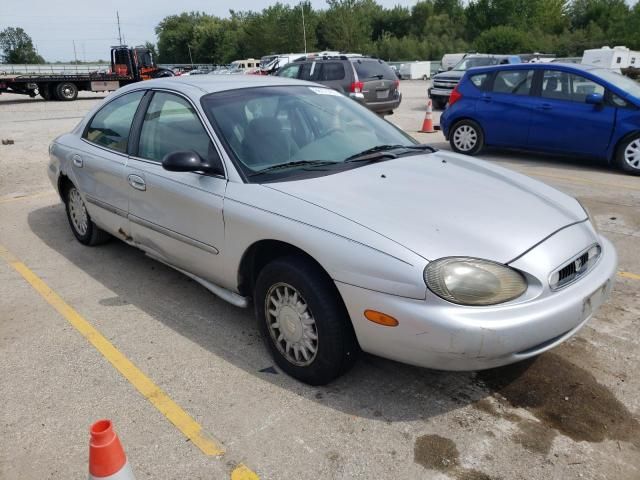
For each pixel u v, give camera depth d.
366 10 87.88
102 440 1.77
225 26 99.19
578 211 3.15
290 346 2.95
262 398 2.83
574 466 2.36
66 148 4.82
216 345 3.35
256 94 3.74
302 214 2.76
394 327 2.45
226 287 3.36
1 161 9.39
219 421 2.67
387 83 13.36
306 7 69.12
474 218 2.71
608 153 7.86
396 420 2.65
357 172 3.18
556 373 3.00
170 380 3.00
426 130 12.02
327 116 3.85
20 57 122.62
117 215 4.18
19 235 5.52
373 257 2.48
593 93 7.88
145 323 3.64
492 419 2.65
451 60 28.47
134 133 4.01
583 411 2.70
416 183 3.07
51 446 2.54
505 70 8.84
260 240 2.91
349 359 2.77
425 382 2.94
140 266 4.63
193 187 3.32
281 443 2.51
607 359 3.12
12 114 17.86
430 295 2.37
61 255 4.93
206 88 3.68
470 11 76.69
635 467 2.35
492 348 2.36
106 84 26.77
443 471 2.34
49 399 2.87
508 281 2.43
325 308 2.67
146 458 2.44
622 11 68.50
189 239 3.43
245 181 3.11
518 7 74.06
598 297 2.75
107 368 3.13
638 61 29.06
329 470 2.36
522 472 2.33
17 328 3.61
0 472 2.39
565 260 2.62
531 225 2.74
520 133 8.67
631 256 4.65
